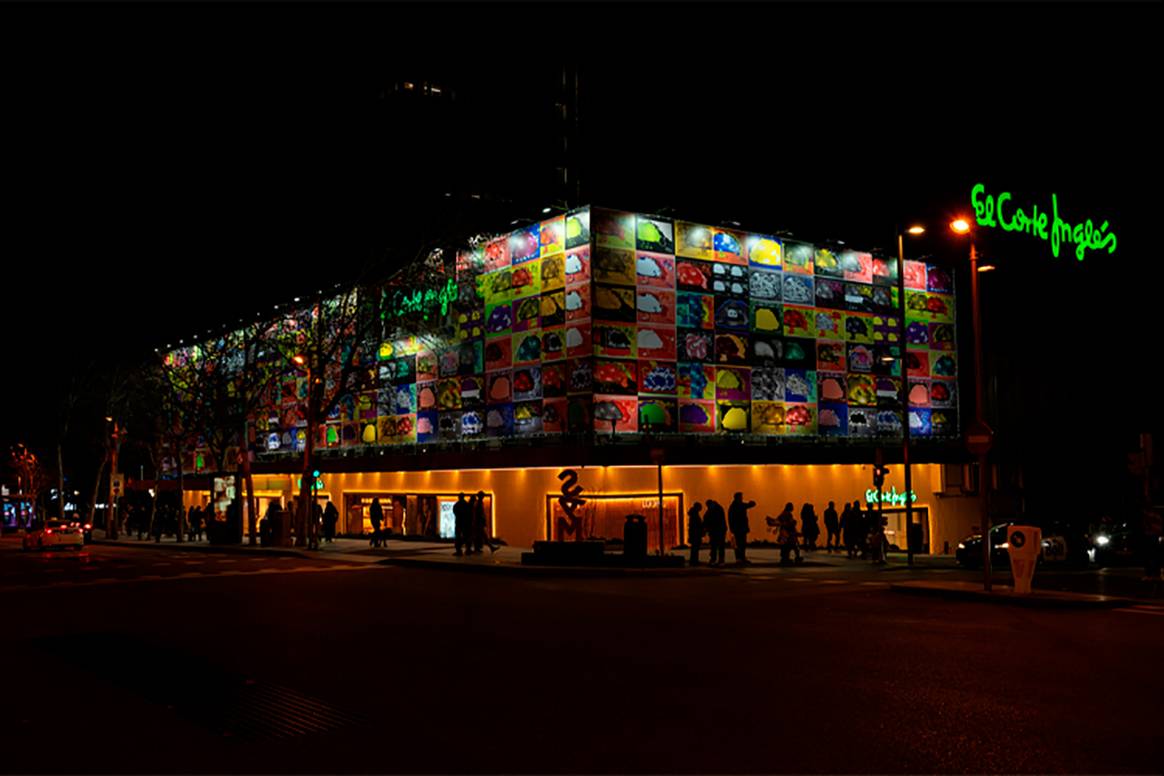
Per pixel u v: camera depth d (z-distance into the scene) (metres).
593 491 33.72
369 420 45.88
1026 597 16.92
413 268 38.34
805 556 31.88
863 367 41.41
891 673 10.12
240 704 8.84
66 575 26.19
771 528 36.84
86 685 9.88
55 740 7.60
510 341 37.88
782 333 39.19
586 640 12.65
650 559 25.48
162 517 54.56
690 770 6.57
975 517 42.06
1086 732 7.55
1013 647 11.88
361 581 22.86
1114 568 28.19
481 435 38.91
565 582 22.36
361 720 8.16
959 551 27.83
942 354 44.00
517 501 36.22
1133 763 6.70
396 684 9.71
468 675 10.16
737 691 9.22
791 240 39.91
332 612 16.14
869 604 17.12
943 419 43.53
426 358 42.38
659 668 10.49
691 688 9.38
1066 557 28.16
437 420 41.47
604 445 33.38
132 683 9.95
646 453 33.69
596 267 34.66
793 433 38.94
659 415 35.50
